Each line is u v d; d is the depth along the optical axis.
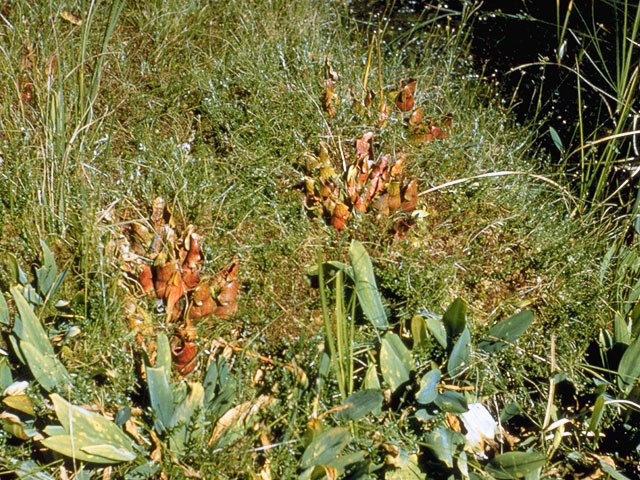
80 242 1.48
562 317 1.54
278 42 2.12
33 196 1.56
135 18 2.14
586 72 2.20
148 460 1.23
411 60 2.25
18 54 1.88
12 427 1.21
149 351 1.39
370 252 1.63
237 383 1.33
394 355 1.34
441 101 2.10
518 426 1.45
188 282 1.48
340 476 1.24
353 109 1.95
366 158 1.71
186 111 1.93
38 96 1.69
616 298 1.62
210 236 1.61
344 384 1.32
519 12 2.42
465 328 1.38
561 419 1.38
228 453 1.23
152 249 1.53
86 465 1.24
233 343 1.43
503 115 2.04
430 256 1.64
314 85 1.99
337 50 2.21
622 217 1.75
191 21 2.19
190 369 1.38
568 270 1.63
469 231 1.72
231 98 2.00
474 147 1.89
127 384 1.31
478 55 2.38
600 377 1.45
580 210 1.78
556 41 2.30
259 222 1.67
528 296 1.62
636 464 1.39
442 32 2.35
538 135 2.07
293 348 1.38
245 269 1.56
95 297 1.39
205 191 1.67
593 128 2.08
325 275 1.54
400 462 1.27
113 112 1.71
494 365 1.43
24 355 1.27
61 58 1.88
